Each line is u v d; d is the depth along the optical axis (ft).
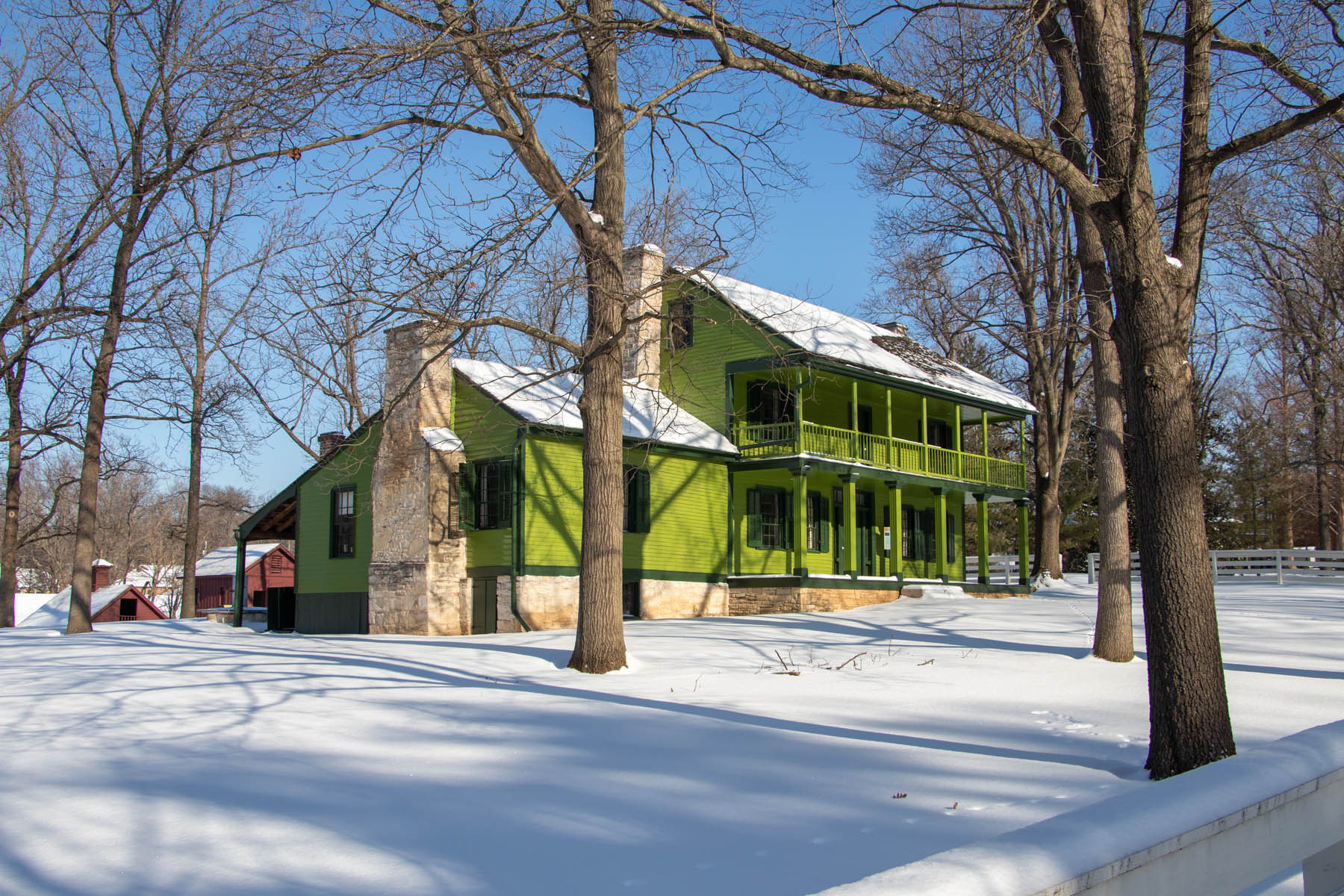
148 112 67.67
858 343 99.55
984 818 20.67
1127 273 25.61
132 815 21.26
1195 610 24.25
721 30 28.99
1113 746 28.78
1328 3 30.22
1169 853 10.11
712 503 87.51
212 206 96.78
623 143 45.88
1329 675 42.86
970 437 135.23
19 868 17.95
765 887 16.48
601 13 40.93
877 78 27.14
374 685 39.83
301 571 88.17
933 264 108.78
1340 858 12.57
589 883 16.89
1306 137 41.91
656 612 81.15
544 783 23.99
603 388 45.37
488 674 43.57
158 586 209.97
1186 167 27.76
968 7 28.84
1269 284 86.74
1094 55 26.89
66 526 173.06
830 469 87.97
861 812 21.21
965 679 42.04
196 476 104.32
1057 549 112.88
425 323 43.29
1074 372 110.22
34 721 32.48
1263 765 12.31
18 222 82.58
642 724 31.86
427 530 72.69
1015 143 26.32
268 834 19.85
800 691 38.93
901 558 108.06
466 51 37.01
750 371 89.66
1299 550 102.01
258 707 34.63
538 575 72.90
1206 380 137.49
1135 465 25.52
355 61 35.19
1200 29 27.96
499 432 74.74
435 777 24.63
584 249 45.37
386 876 17.38
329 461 84.33
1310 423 140.56
